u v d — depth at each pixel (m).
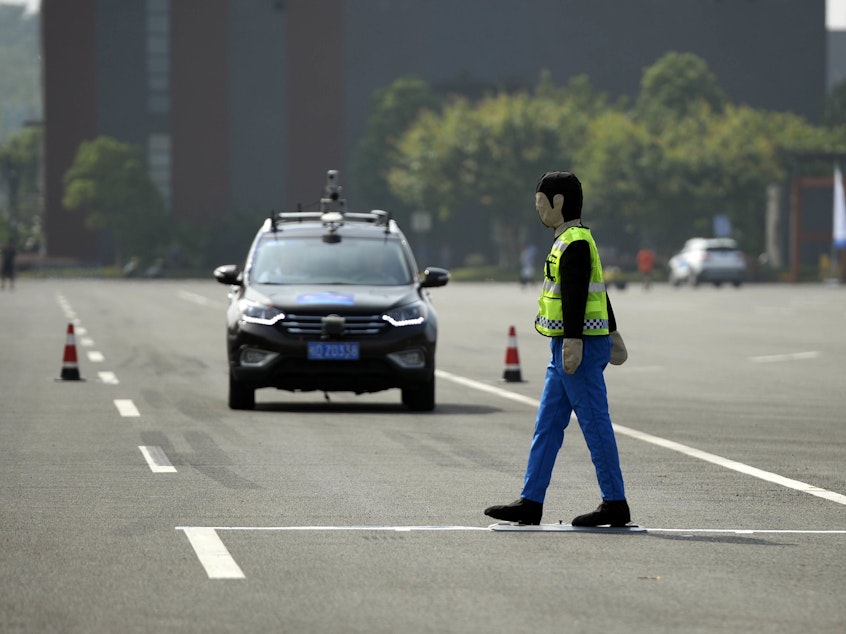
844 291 194.62
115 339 89.19
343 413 49.19
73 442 41.06
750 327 104.69
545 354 78.62
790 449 40.28
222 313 124.19
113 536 26.64
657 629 19.66
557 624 19.94
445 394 56.53
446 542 26.20
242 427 44.84
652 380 63.31
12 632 19.39
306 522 28.23
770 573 23.55
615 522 27.47
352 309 48.66
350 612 20.62
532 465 27.58
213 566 23.89
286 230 53.53
